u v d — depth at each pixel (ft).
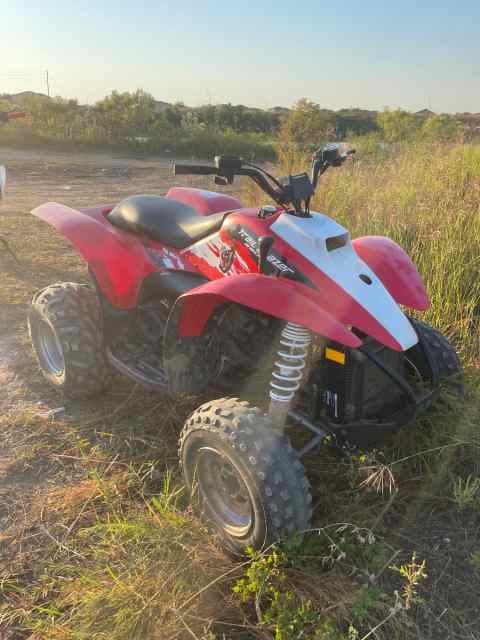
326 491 9.20
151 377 10.70
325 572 7.84
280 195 9.13
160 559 7.86
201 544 8.34
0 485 9.82
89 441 10.99
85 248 11.52
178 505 9.20
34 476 10.07
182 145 71.72
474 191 22.13
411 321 10.51
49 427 11.41
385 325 8.30
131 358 11.46
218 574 7.90
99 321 11.75
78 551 8.39
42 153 65.87
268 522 7.46
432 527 8.86
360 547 8.17
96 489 9.57
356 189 22.90
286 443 7.72
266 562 7.41
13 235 25.30
